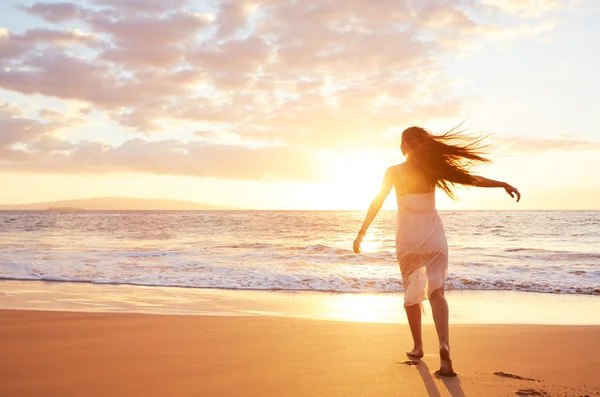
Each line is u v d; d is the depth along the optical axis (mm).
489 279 11109
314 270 12727
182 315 6000
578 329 5410
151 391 2988
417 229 3641
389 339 4695
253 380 3234
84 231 35656
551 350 4316
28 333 4816
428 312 7012
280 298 8734
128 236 30672
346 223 53250
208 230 37969
